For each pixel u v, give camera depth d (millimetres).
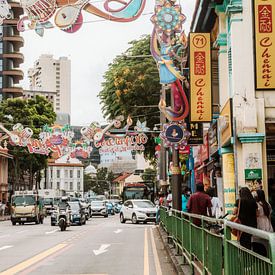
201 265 9477
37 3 14227
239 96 15664
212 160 22844
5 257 16656
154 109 36156
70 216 33250
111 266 14133
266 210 9656
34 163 64562
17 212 41750
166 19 16859
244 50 15805
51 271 13289
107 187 148000
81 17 14297
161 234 23047
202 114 18438
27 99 63031
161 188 37625
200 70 18391
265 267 4395
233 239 6328
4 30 83188
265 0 15727
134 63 35969
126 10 14250
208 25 20031
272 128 15789
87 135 35969
